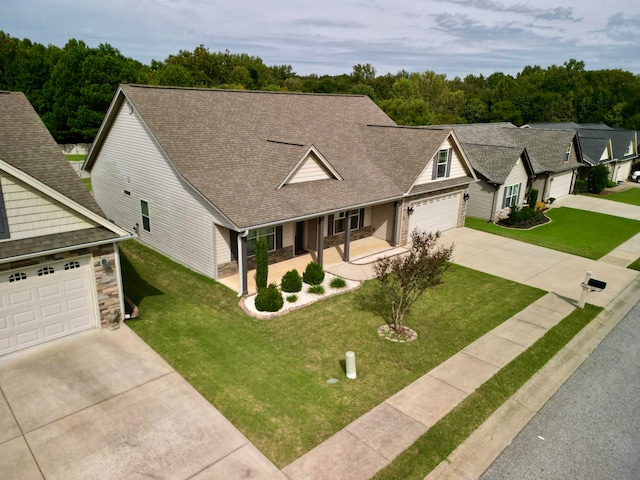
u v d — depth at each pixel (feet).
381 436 29.60
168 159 55.06
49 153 44.27
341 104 86.89
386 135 78.02
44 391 32.89
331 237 69.72
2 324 36.37
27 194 35.65
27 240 36.35
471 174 82.79
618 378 38.09
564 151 109.81
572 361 40.47
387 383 35.47
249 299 49.65
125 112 62.28
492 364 38.96
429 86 260.21
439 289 55.36
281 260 62.85
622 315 50.47
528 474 27.40
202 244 55.06
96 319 41.47
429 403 33.22
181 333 41.65
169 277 55.62
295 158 58.70
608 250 74.69
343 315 47.01
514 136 119.03
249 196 53.47
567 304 52.49
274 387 34.24
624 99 261.65
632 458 29.12
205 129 61.31
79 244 37.86
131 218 68.80
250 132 65.62
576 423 32.22
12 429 29.09
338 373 36.52
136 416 30.66
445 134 72.28
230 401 32.42
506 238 79.46
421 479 26.43
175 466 26.61
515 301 52.80
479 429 30.91
